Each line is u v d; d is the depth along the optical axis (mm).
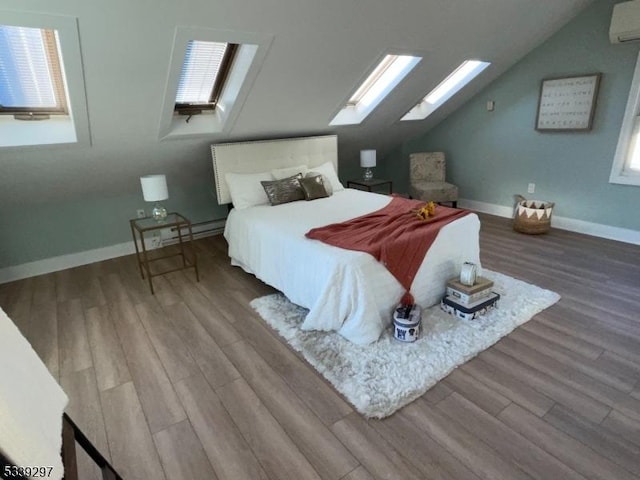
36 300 3082
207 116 3529
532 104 4281
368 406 1806
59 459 753
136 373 2146
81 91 2441
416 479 1463
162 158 3609
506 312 2562
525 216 4105
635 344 2205
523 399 1830
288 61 2867
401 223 2729
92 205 3779
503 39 3717
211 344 2395
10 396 678
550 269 3246
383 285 2350
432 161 5121
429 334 2344
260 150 3918
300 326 2510
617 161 3732
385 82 3957
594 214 4016
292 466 1543
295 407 1853
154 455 1622
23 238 3514
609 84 3652
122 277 3490
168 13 2117
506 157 4676
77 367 2217
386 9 2670
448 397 1862
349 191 4051
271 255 2887
